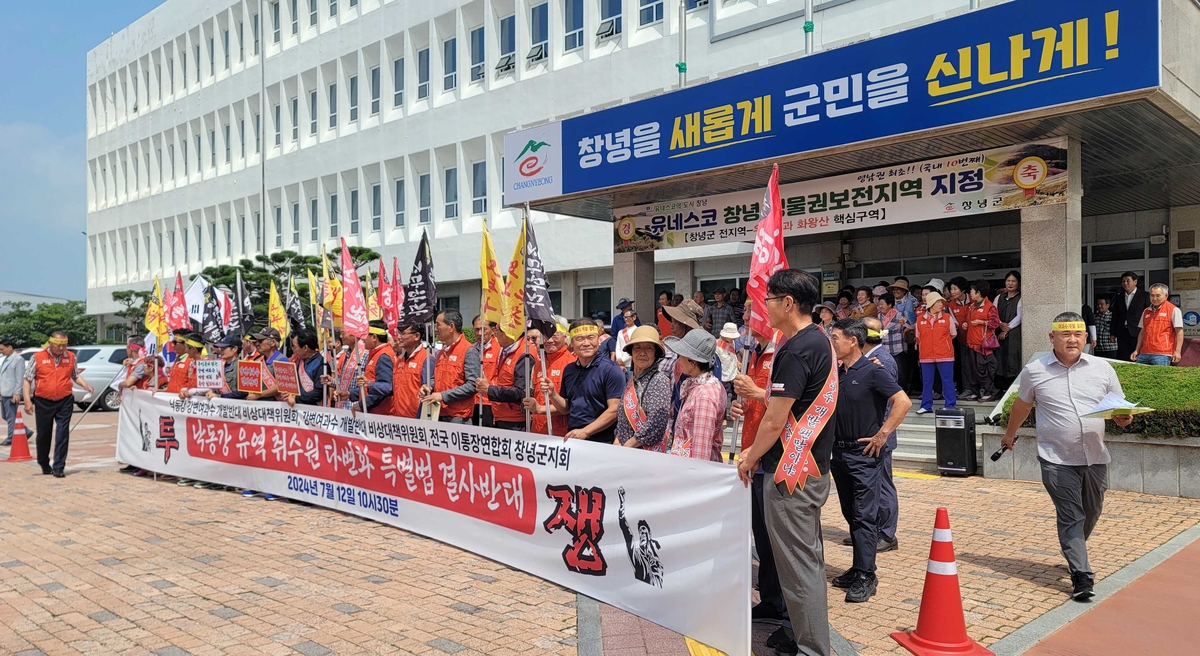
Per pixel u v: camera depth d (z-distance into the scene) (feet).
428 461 22.47
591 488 17.07
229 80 108.27
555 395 19.77
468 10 76.43
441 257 78.23
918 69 29.73
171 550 21.77
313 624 15.92
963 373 39.73
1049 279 30.83
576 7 67.15
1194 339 39.01
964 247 50.70
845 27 49.57
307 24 96.37
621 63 62.39
